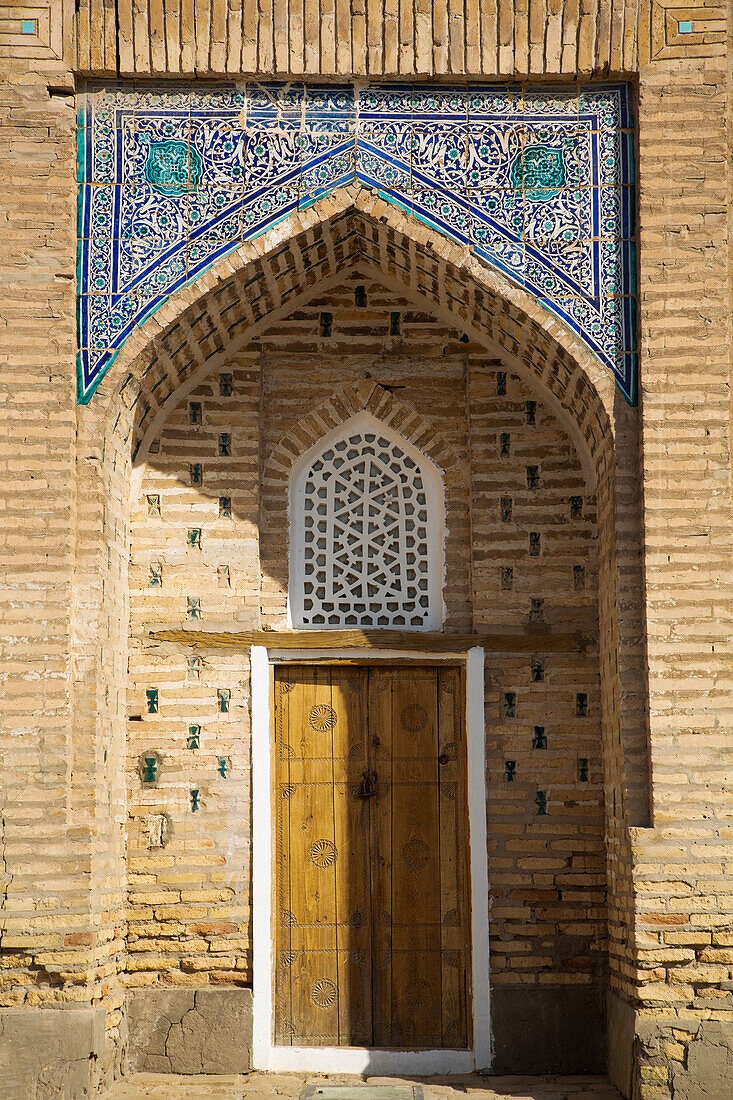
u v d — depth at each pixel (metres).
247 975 6.12
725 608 5.57
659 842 5.44
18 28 5.85
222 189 5.86
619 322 5.80
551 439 6.54
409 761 6.47
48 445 5.66
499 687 6.39
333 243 6.19
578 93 5.94
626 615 5.69
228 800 6.24
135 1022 6.06
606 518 6.04
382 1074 6.11
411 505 6.64
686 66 5.86
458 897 6.37
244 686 6.35
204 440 6.53
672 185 5.80
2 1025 5.32
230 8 5.86
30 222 5.78
